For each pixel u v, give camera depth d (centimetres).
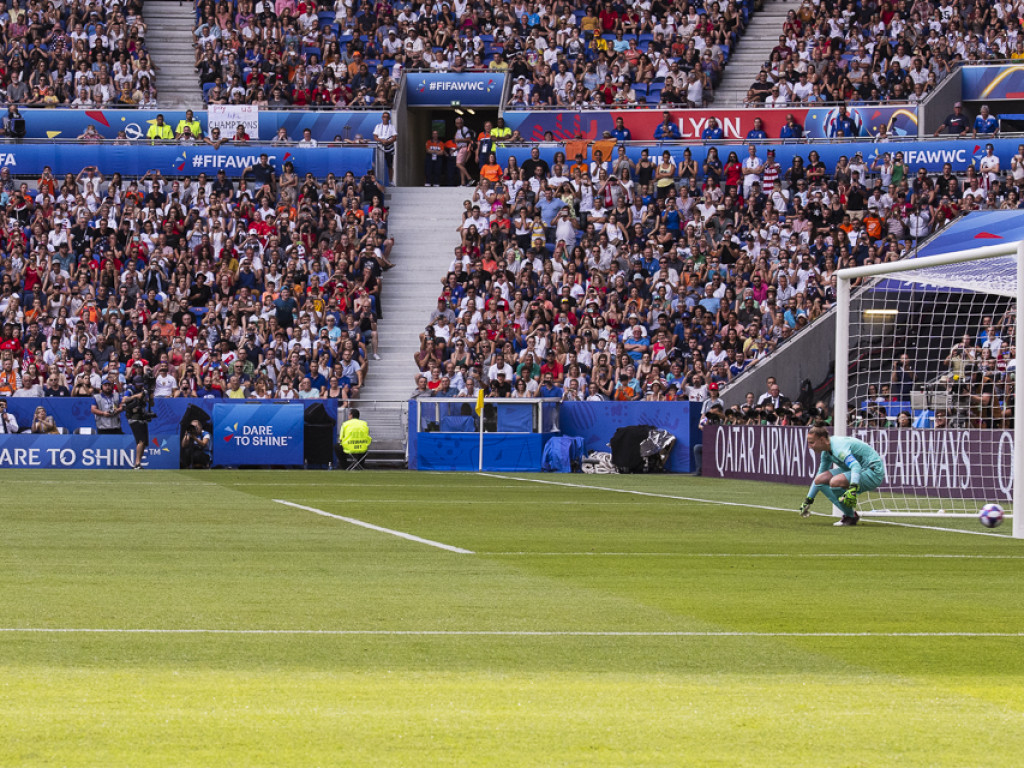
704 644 1995
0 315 8438
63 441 7456
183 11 11206
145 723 1462
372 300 8662
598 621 2192
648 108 9806
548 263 8588
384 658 1859
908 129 9444
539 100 10144
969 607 2394
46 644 1927
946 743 1416
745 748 1388
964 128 9300
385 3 10925
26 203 9144
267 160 9456
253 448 7462
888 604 2419
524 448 7544
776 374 7650
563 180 9188
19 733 1412
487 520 4100
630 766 1317
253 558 3025
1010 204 8444
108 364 7838
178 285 8625
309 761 1320
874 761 1345
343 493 5300
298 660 1836
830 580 2753
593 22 10694
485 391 7900
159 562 2933
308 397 7862
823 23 10288
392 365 8444
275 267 8694
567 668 1805
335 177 9512
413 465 7556
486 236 8850
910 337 6694
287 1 10925
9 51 10412
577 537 3606
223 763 1310
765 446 6550
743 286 8269
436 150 10388
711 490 5781
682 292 8288
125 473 6850
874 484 4125
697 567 2950
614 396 7794
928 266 4269
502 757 1342
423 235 9350
